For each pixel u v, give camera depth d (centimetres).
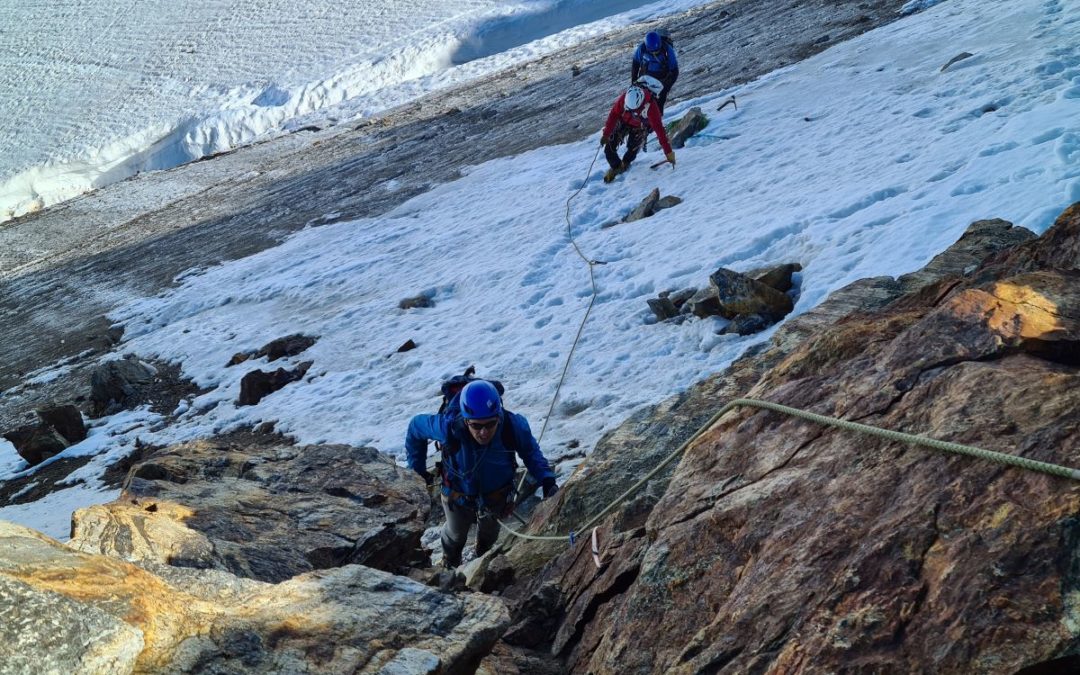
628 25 4550
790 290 1066
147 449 1516
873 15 2330
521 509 761
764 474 350
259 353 1780
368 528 509
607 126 1742
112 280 2945
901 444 307
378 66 5359
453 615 327
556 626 428
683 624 326
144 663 265
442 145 3094
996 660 223
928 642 238
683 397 575
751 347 937
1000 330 330
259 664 284
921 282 632
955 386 312
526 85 3641
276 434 1332
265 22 6488
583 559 441
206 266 2691
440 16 5909
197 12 6881
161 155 5231
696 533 350
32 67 6606
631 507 448
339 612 318
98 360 2189
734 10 3422
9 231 4147
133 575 298
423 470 592
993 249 653
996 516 254
